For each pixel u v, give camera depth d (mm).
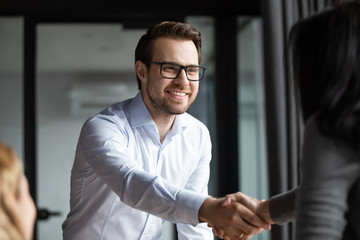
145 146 1852
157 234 1921
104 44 3832
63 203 3770
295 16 3264
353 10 1061
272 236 3227
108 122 1747
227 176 3621
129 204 1565
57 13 3494
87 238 1841
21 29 3545
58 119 3922
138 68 1858
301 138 3201
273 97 3201
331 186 1001
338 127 1000
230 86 3631
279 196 1548
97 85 4055
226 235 1591
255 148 3652
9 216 737
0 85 3549
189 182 2027
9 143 3557
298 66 1114
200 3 3559
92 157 1661
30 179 3490
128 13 3523
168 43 1766
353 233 1040
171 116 1860
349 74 1031
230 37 3633
